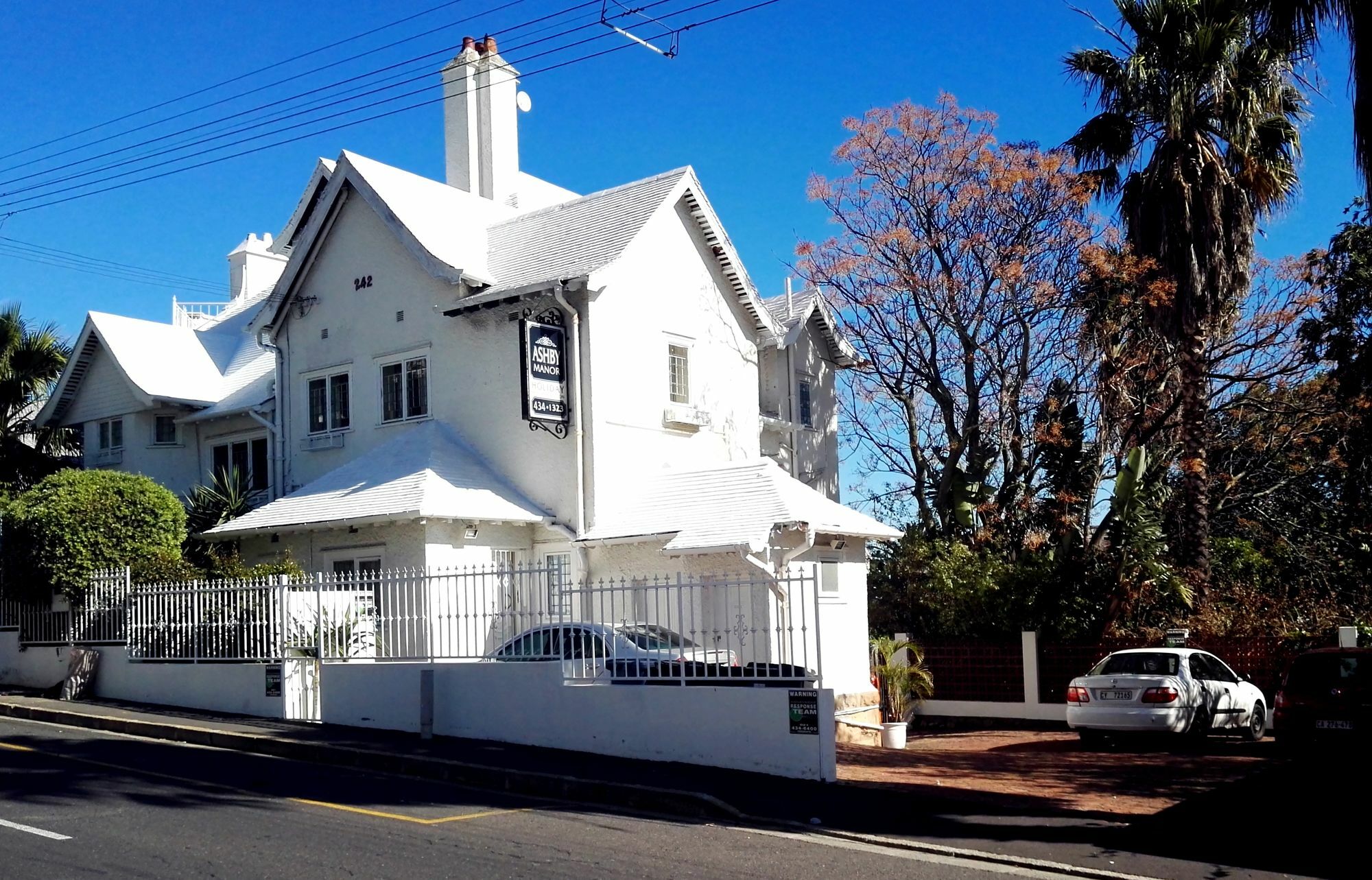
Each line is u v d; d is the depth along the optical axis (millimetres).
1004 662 22875
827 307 27766
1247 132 22688
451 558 20453
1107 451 24625
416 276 23531
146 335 29219
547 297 21531
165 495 21281
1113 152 24016
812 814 11188
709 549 18719
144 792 11531
